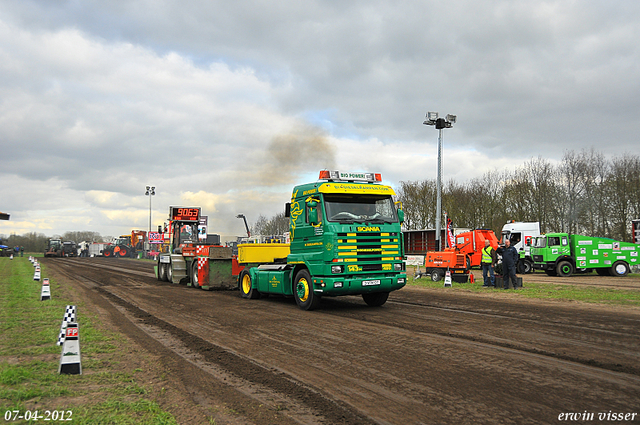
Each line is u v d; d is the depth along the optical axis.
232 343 7.91
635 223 30.12
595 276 25.36
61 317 10.25
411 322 9.98
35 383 5.47
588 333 8.55
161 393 5.20
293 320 10.40
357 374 5.95
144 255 70.44
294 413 4.62
